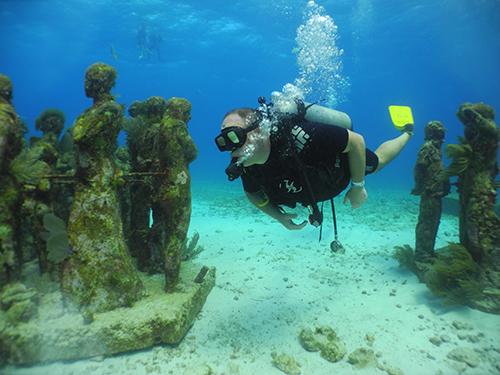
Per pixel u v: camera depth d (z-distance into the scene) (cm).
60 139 564
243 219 1002
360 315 446
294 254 689
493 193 482
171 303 387
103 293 367
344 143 249
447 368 337
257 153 247
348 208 1218
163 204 416
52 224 361
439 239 800
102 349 336
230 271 593
